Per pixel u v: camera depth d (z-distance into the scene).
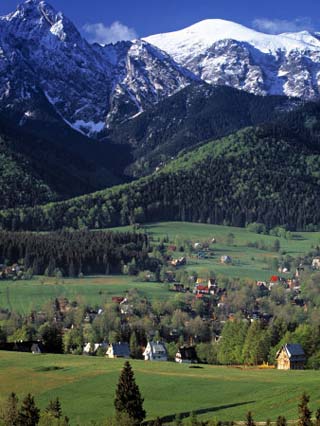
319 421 123.88
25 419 149.25
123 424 145.38
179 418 153.75
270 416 148.12
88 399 176.25
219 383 183.12
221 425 143.00
